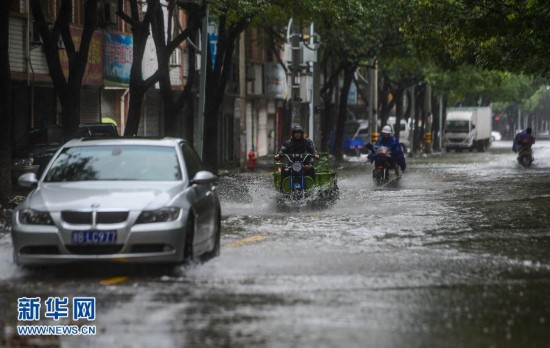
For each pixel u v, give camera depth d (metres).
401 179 67.94
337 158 111.00
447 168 88.06
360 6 75.44
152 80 57.19
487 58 75.12
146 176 25.81
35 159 56.94
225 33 75.62
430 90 153.88
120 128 81.19
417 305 19.66
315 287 21.62
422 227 34.88
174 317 18.36
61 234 23.09
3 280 22.78
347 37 100.19
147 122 88.06
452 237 31.73
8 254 27.53
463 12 63.03
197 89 91.69
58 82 50.09
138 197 23.80
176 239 23.50
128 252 23.12
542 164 98.25
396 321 18.06
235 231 33.56
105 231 23.05
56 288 21.62
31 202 23.98
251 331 17.14
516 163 101.69
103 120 74.69
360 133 139.62
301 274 23.47
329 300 20.09
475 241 30.67
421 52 75.50
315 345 16.08
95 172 25.89
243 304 19.62
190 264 24.59
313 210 42.44
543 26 58.25
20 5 64.06
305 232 33.16
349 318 18.28
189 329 17.33
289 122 124.19
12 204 44.22
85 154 26.58
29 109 67.44
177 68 90.50
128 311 18.94
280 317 18.34
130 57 79.50
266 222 36.84
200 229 25.55
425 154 147.88
